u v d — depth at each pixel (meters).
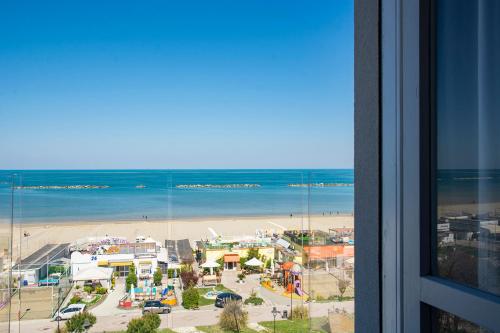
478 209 0.50
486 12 0.52
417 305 0.54
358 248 0.71
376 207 0.65
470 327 0.46
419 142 0.54
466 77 0.54
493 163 0.49
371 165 0.67
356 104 0.73
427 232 0.54
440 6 0.55
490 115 0.51
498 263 0.46
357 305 0.71
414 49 0.55
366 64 0.69
